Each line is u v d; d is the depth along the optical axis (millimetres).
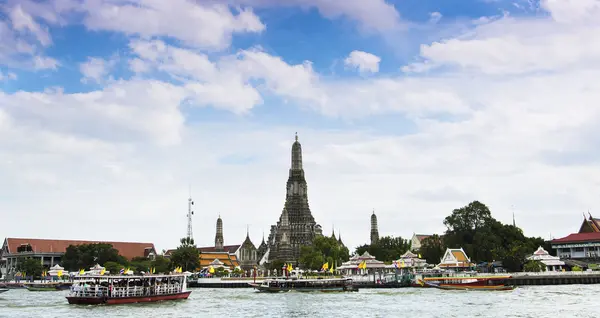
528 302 100875
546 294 116938
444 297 115938
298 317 87000
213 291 153125
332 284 142625
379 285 153000
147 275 114250
